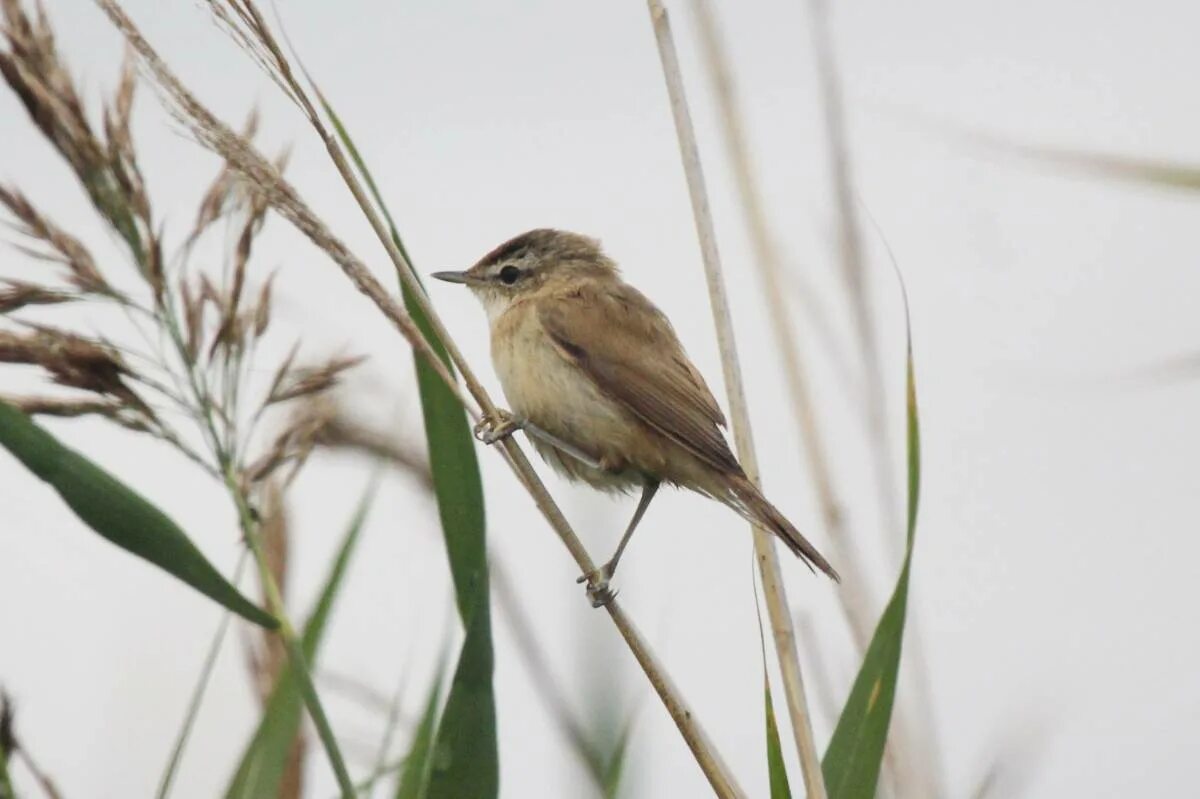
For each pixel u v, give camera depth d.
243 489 6.71
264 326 6.61
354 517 7.84
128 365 6.42
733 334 8.70
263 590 7.64
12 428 6.32
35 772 6.41
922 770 8.07
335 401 7.05
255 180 6.52
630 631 7.18
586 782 7.71
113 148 6.36
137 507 6.46
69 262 6.33
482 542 7.00
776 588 7.89
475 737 6.47
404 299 7.39
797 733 7.42
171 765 6.52
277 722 7.34
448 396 6.94
